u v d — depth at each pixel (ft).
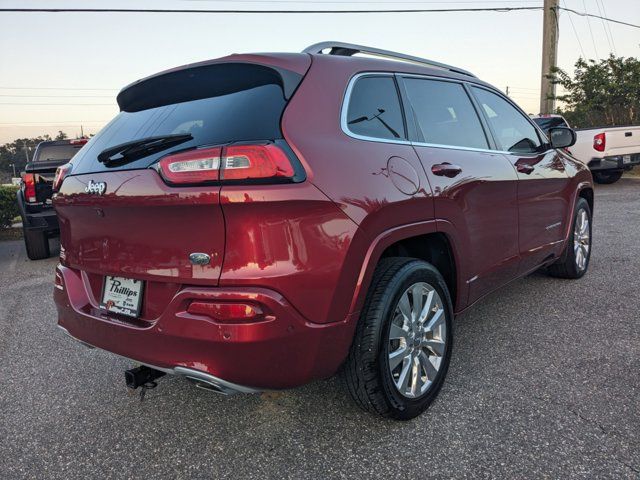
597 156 39.37
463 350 11.21
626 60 58.13
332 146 7.38
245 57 7.91
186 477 7.45
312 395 9.53
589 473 7.02
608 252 19.75
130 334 7.50
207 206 6.58
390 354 8.10
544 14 57.21
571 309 13.47
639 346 11.00
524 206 12.06
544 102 59.06
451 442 7.88
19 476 7.63
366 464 7.48
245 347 6.57
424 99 9.88
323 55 8.41
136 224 7.38
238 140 6.97
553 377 9.77
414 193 8.29
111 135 8.89
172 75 8.48
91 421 9.14
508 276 11.91
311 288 6.85
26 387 10.61
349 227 7.15
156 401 9.72
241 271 6.59
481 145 11.05
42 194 23.81
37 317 15.39
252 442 8.20
